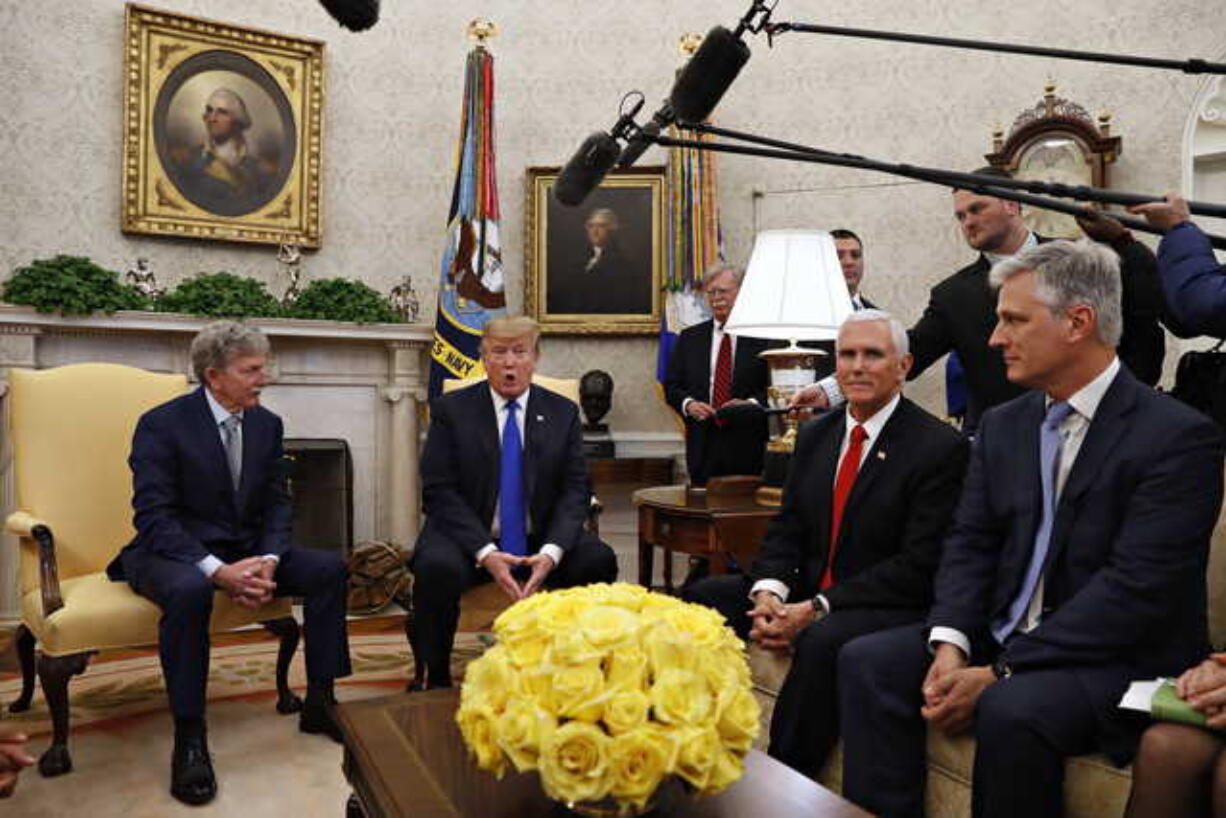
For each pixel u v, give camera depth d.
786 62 6.30
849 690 2.30
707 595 3.02
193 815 2.68
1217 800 1.68
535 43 6.57
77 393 3.53
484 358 3.66
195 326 5.33
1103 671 2.04
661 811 1.55
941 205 5.95
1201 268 2.21
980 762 2.01
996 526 2.36
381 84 6.41
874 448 2.74
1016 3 5.77
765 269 3.80
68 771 2.98
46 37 5.53
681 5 6.48
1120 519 2.12
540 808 1.58
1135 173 5.41
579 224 6.45
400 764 1.77
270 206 6.07
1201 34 5.26
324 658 3.31
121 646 3.04
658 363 6.05
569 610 1.51
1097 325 2.12
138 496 3.16
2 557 4.95
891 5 6.08
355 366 5.92
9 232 5.43
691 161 6.01
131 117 5.66
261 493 3.43
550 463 3.64
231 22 5.98
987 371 3.23
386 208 6.42
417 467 6.05
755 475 4.64
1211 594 2.39
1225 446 2.09
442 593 3.36
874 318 2.73
